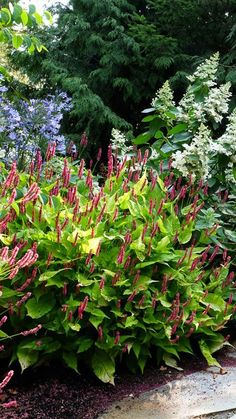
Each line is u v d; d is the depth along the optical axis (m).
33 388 2.18
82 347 2.20
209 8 7.05
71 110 7.09
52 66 7.16
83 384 2.25
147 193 2.87
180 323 2.42
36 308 2.15
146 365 2.48
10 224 2.29
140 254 2.37
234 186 3.17
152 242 2.47
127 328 2.33
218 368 2.49
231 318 2.81
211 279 2.77
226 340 2.63
